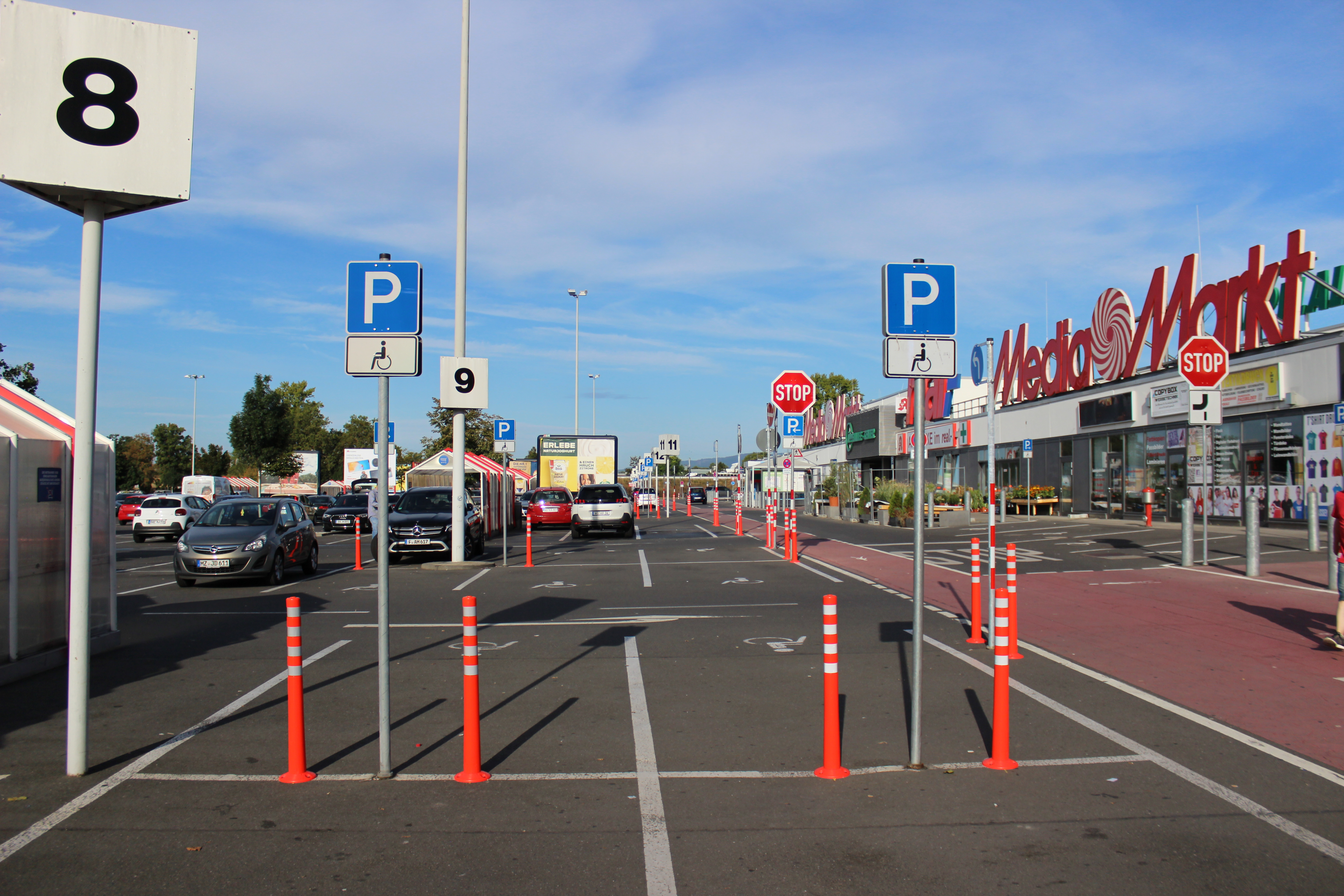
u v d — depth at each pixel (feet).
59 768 18.39
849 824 15.14
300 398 245.24
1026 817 15.35
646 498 153.99
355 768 18.33
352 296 19.52
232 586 52.49
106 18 17.81
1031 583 47.19
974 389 135.74
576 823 15.31
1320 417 67.26
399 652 31.01
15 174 17.17
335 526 118.52
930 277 19.39
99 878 13.16
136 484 237.45
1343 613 28.73
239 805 16.25
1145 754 18.75
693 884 12.92
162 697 24.59
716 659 29.27
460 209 59.98
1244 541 64.75
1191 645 30.04
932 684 25.21
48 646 28.58
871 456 151.64
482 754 19.27
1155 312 89.04
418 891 12.72
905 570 55.57
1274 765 17.97
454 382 59.88
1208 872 13.16
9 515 26.58
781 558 65.98
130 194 17.83
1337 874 13.05
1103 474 98.68
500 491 108.58
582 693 24.79
